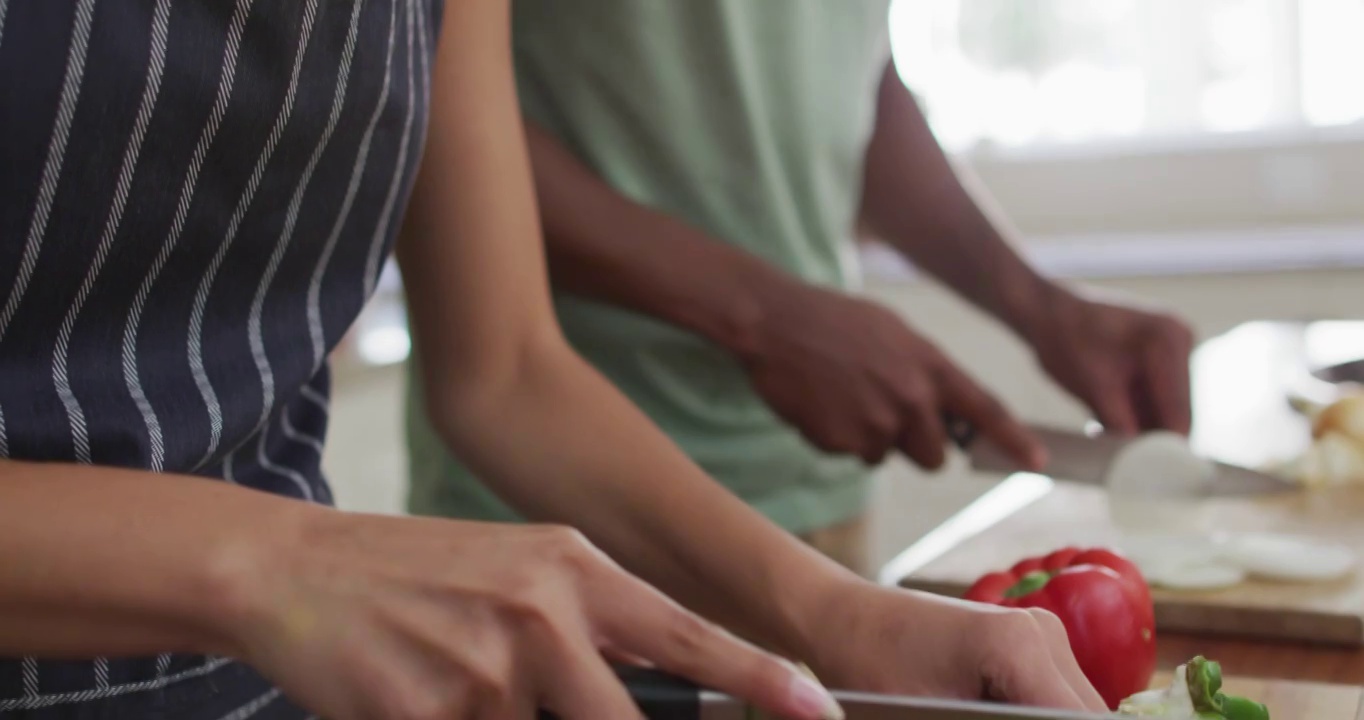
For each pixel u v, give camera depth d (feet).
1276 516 3.28
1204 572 2.81
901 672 1.72
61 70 1.50
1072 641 2.19
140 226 1.64
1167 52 6.96
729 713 1.38
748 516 1.95
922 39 7.23
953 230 4.38
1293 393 4.25
